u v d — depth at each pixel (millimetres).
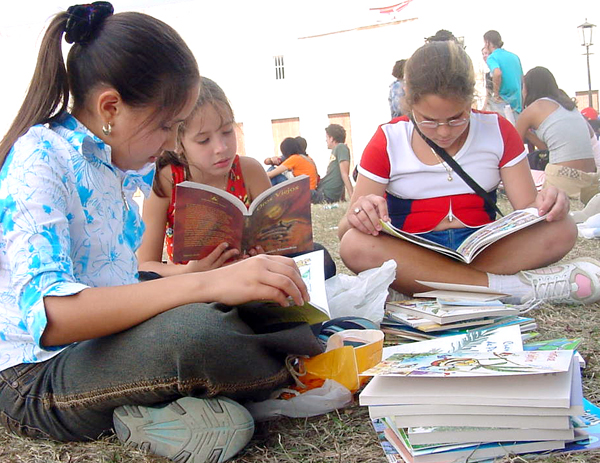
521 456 1277
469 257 2316
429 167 2650
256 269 1397
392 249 2508
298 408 1596
